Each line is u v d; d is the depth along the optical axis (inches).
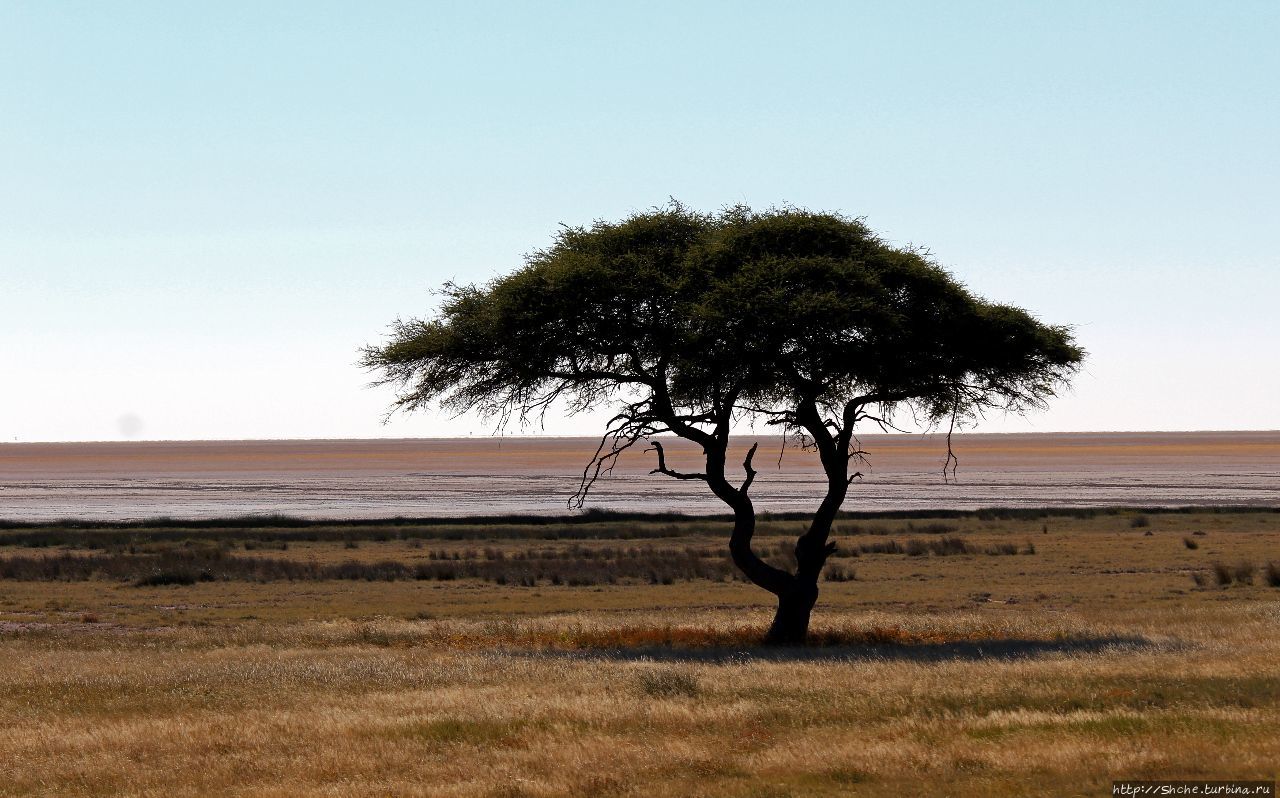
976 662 2026.3
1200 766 1165.7
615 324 2428.6
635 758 1277.1
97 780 1227.9
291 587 4045.3
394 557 5073.8
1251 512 7086.6
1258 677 1704.0
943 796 1107.3
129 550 5354.3
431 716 1539.1
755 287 2322.8
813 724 1462.8
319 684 1897.1
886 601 3550.7
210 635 2768.2
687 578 4227.4
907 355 2447.1
